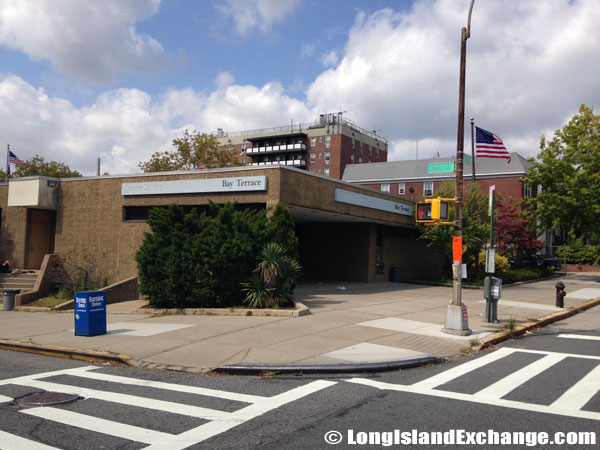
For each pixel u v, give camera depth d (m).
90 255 20.23
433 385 7.22
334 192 20.23
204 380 7.54
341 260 26.77
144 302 18.11
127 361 8.70
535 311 15.86
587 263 45.34
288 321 12.44
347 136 85.50
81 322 11.03
